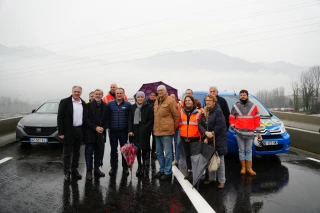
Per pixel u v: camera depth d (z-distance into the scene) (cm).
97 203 377
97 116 498
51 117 755
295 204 377
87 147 493
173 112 481
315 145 687
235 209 360
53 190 425
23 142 729
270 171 536
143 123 510
